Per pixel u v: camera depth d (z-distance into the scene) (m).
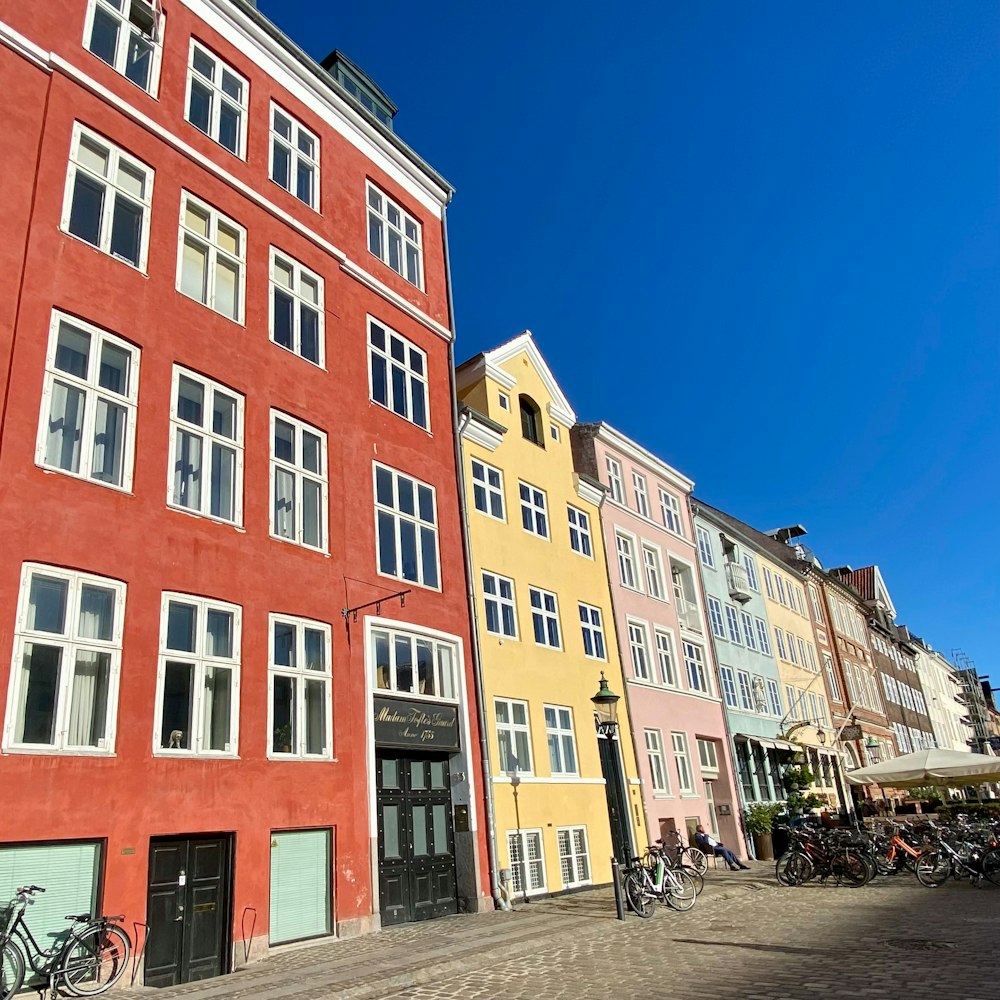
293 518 14.70
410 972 9.91
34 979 9.18
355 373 17.20
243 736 12.40
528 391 24.22
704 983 8.79
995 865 17.50
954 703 80.31
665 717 25.81
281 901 12.41
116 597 11.38
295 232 16.72
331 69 20.81
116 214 13.40
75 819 10.06
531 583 21.50
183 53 15.39
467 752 16.84
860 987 8.21
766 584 39.31
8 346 11.09
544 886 18.30
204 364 13.76
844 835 20.20
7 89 12.23
